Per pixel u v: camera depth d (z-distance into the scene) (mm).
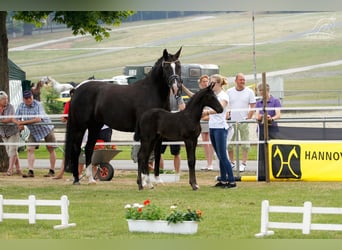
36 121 18672
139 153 15305
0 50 21172
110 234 10023
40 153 27234
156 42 82500
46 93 46219
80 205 12945
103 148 18141
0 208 10914
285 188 15102
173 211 10086
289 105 50562
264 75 16047
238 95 17672
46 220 11398
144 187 15484
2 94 19203
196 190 14930
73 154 16797
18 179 18125
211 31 84688
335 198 13477
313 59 72562
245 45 79188
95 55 78062
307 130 16156
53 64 75312
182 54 76938
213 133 15164
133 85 16203
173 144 17094
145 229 10133
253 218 11211
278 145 16172
